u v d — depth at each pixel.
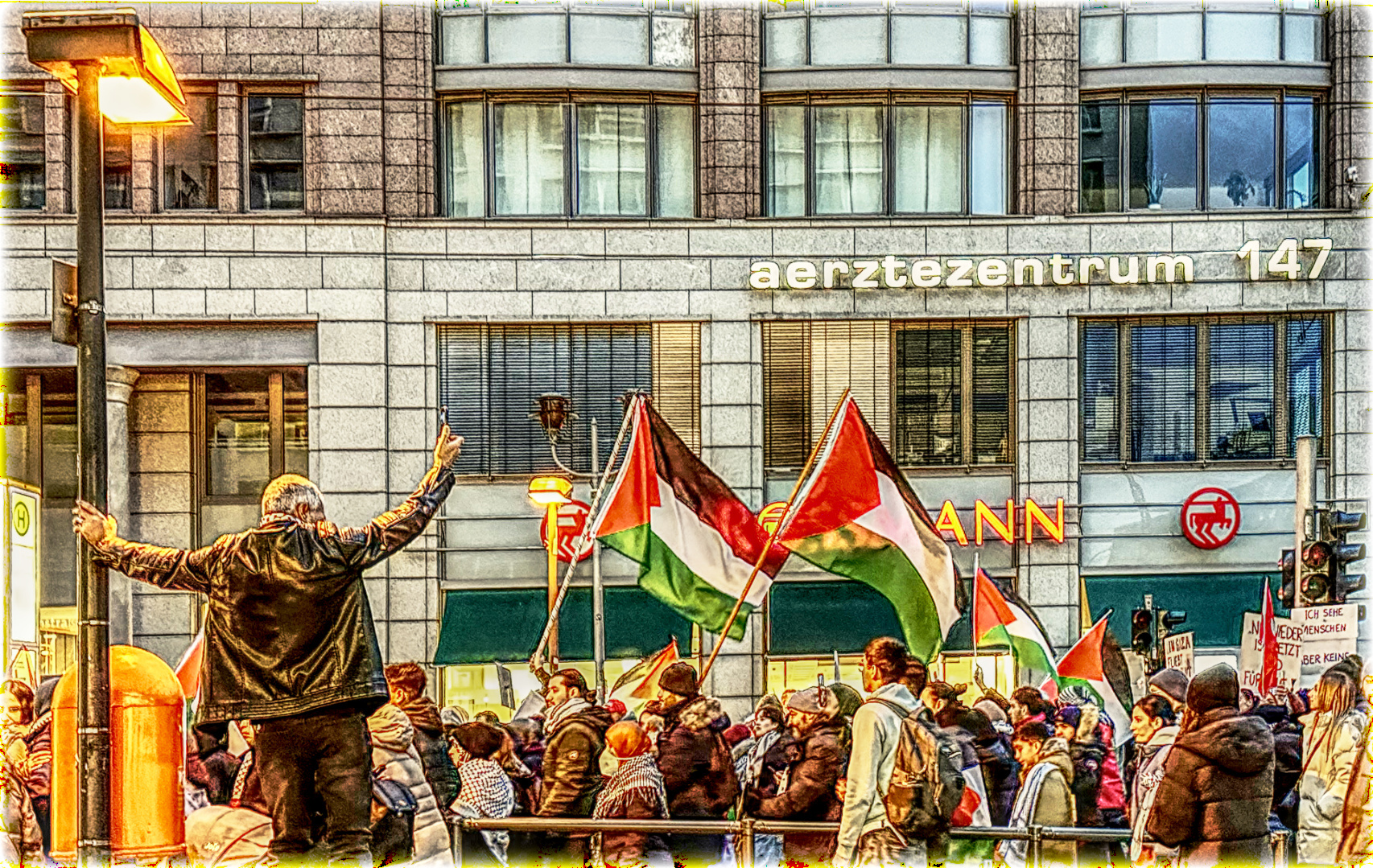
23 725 9.16
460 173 19.98
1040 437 19.92
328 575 6.03
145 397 20.25
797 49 20.17
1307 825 8.39
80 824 6.82
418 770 8.01
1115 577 19.95
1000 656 19.47
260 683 6.04
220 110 19.45
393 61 19.61
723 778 9.14
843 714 8.74
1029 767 9.20
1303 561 12.70
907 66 20.02
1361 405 20.02
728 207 19.89
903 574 10.10
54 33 7.63
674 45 20.14
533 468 19.78
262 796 8.02
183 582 6.21
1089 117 20.27
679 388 19.98
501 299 19.67
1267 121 20.23
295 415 20.42
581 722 8.73
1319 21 20.25
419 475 19.48
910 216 20.06
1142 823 7.96
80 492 7.43
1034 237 19.97
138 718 6.93
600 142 20.06
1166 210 20.16
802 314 19.88
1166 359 20.23
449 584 19.53
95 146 7.64
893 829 7.37
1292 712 10.91
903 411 20.09
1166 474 20.14
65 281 7.50
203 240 19.28
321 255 19.41
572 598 19.39
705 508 11.34
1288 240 19.92
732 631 11.25
